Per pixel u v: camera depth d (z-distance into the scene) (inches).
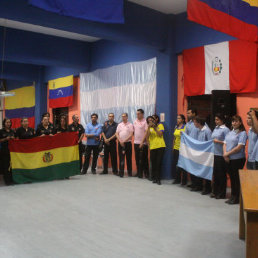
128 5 259.8
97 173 325.7
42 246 129.4
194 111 246.1
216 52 255.9
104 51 369.7
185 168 242.1
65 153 286.2
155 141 267.0
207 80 262.7
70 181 276.8
